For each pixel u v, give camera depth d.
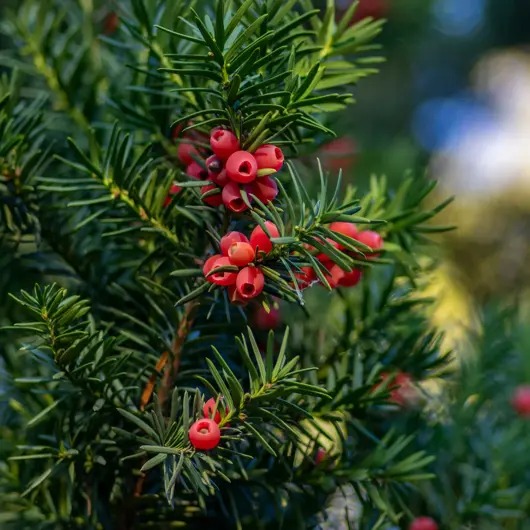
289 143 0.53
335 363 0.62
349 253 0.55
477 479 0.67
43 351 0.55
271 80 0.51
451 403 0.69
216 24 0.51
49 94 0.66
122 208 0.57
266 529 0.61
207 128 0.56
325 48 0.58
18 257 0.62
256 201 0.52
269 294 0.54
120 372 0.57
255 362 0.59
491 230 2.42
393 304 0.62
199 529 0.61
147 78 0.60
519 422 0.71
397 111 2.45
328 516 0.62
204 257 0.56
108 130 0.64
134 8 0.59
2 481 0.61
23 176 0.59
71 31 0.69
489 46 2.84
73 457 0.56
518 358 0.74
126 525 0.58
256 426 0.54
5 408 0.64
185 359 0.58
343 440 0.58
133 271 0.60
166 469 0.52
